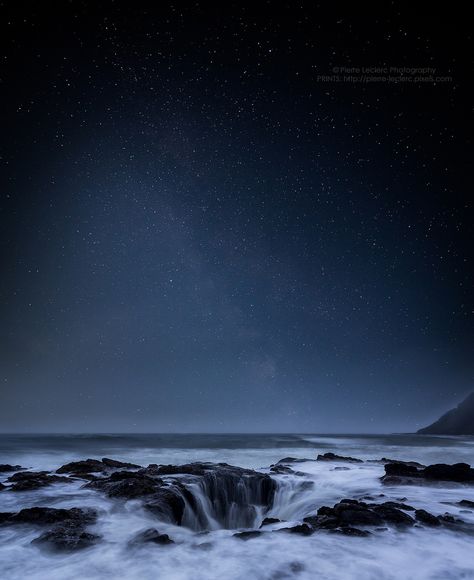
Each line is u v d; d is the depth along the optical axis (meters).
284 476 13.45
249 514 11.53
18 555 5.75
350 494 10.78
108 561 5.54
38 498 9.52
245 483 12.36
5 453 29.95
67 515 7.54
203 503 10.95
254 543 6.21
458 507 8.52
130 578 4.97
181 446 40.34
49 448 36.28
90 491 10.30
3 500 9.33
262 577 4.97
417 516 7.31
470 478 11.90
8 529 6.82
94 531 6.89
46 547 6.04
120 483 10.42
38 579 4.96
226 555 5.71
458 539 6.29
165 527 7.47
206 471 12.77
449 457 29.28
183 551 5.90
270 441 55.88
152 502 9.01
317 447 39.03
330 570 5.16
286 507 11.08
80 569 5.25
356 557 5.57
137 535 6.61
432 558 5.55
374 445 44.41
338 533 6.54
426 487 11.12
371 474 13.80
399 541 6.18
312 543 6.12
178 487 10.52
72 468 14.36
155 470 12.88
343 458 19.02
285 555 5.66
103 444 45.06
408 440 62.44
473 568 5.26
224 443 48.78
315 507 9.83
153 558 5.62
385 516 7.31
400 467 13.13
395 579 4.95
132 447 38.25
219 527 10.84
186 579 4.93
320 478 13.16
